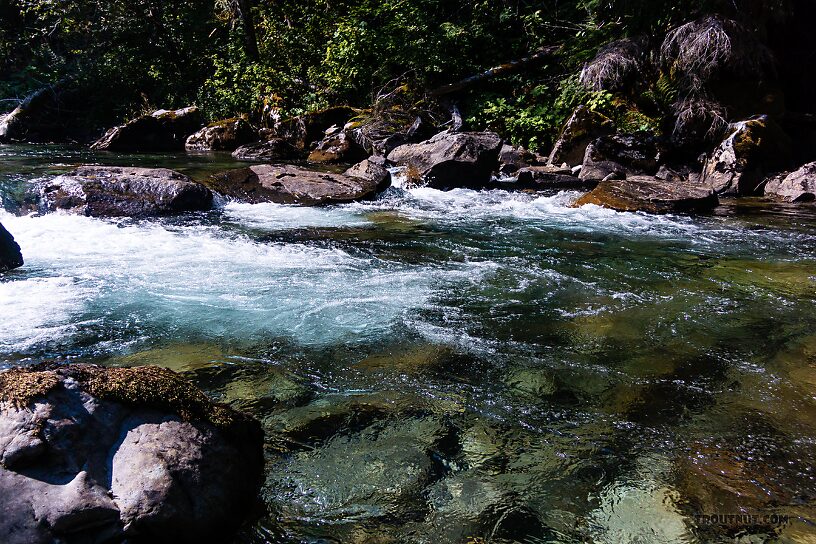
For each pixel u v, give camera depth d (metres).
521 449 2.63
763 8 11.40
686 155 11.11
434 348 3.62
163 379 2.30
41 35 19.45
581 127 11.54
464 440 2.69
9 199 7.02
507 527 2.17
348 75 15.30
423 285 4.82
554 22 15.12
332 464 2.48
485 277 5.09
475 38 14.71
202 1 19.16
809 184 9.40
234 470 2.19
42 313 4.04
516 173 10.59
